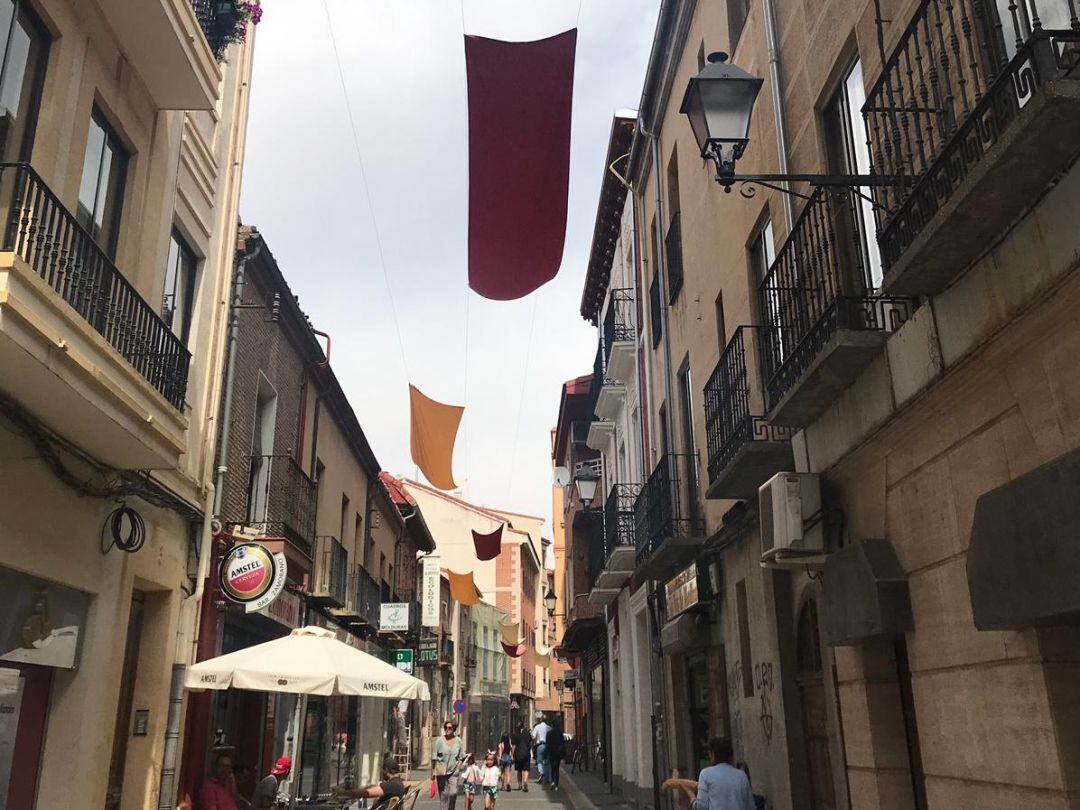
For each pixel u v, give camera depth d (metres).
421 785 11.73
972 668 4.49
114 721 8.34
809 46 7.47
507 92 5.04
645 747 17.00
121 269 8.35
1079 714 3.80
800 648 7.92
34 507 6.89
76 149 7.34
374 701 23.91
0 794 6.81
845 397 6.04
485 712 50.38
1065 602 3.39
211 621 10.82
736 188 9.77
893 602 5.18
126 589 8.56
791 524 6.22
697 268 11.82
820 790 7.37
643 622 17.61
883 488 5.57
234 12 9.95
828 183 5.27
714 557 10.69
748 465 7.77
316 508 16.89
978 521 4.06
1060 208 3.62
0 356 5.77
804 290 6.32
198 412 10.50
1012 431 4.18
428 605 33.06
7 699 6.89
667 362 13.66
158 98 8.80
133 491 8.31
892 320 5.71
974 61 4.17
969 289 4.41
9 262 5.47
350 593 19.36
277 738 14.35
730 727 10.00
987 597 3.97
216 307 11.12
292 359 15.18
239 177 11.96
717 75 5.56
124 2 7.55
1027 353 4.02
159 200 9.09
